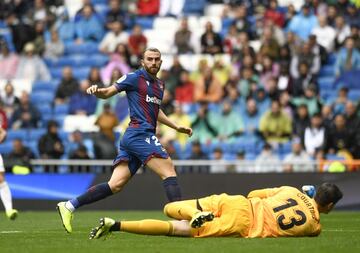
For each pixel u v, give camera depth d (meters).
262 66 66.69
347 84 68.31
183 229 27.75
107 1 80.38
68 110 68.00
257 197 28.73
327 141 58.88
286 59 67.69
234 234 28.00
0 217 47.34
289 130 61.50
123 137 30.98
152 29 76.50
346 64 68.50
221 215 28.05
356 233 33.03
